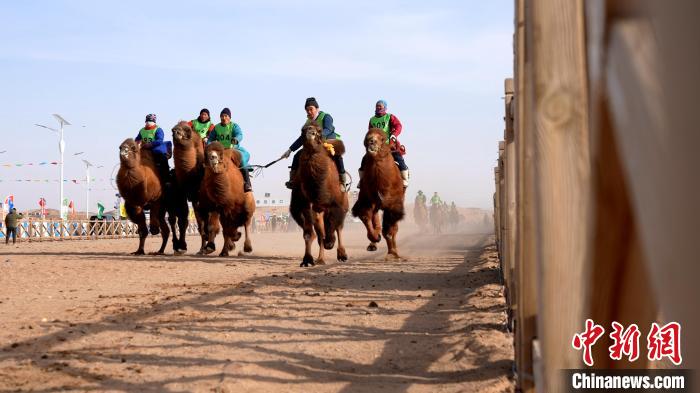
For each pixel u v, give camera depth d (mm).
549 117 1973
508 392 5305
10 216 37312
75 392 5469
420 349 7289
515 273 5121
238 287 12906
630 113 1271
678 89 1060
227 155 21188
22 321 9078
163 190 22984
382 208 19750
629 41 1280
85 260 20453
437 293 12180
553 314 1917
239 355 6918
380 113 19875
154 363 6535
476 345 6980
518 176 4734
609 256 1647
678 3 1052
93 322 8945
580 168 1948
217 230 22422
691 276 1050
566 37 1989
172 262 19750
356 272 16453
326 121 18344
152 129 23234
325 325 8797
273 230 87250
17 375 6016
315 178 17188
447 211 79250
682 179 1062
